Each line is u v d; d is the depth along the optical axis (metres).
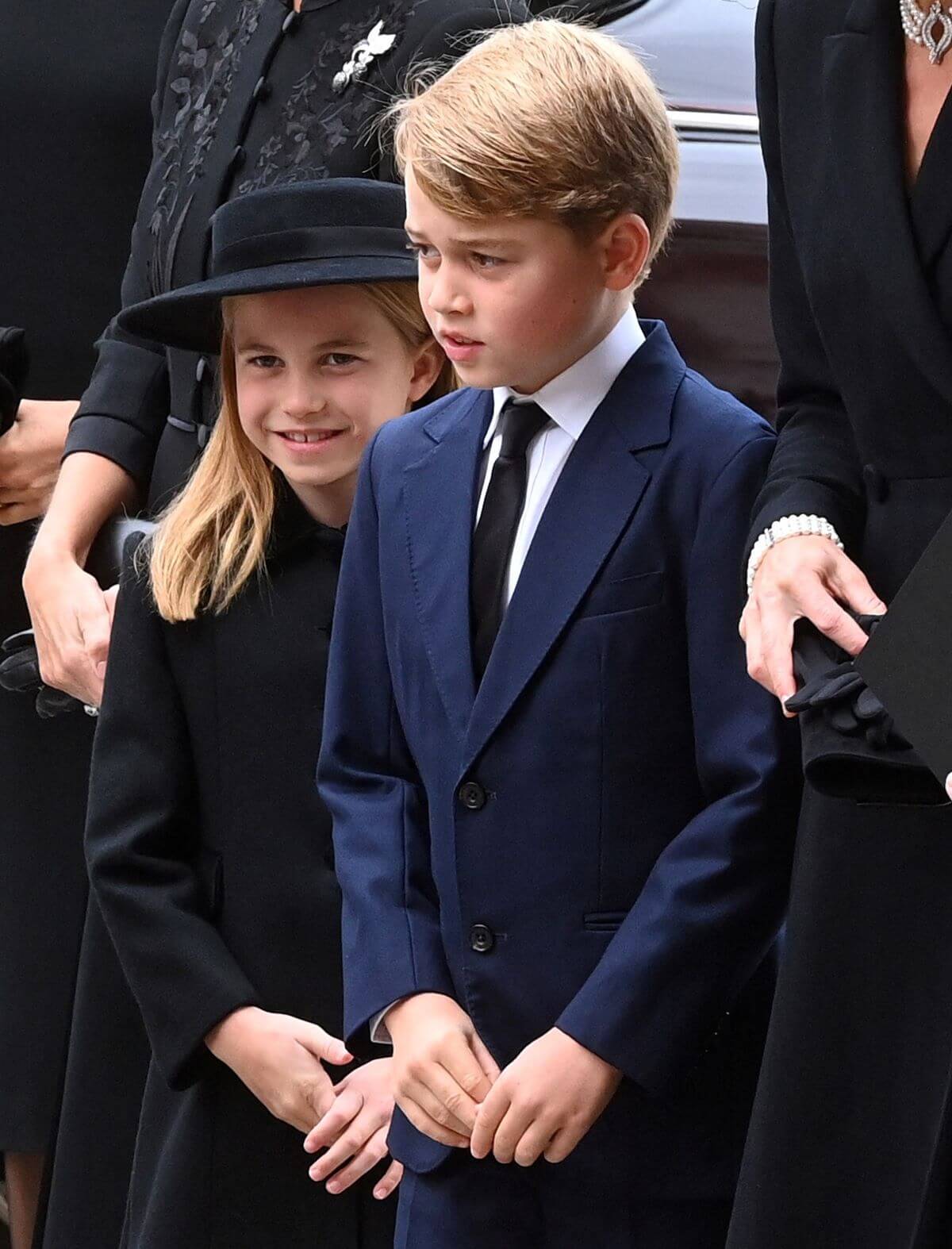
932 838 6.81
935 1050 6.79
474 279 7.55
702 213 11.64
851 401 7.28
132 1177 9.62
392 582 8.12
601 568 7.62
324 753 8.43
